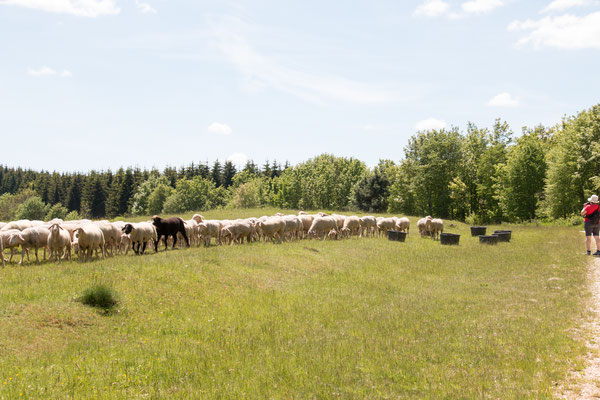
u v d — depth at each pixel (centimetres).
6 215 10231
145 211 10531
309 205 9494
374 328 981
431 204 6912
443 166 6581
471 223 5916
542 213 5231
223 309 1100
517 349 795
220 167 13562
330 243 2302
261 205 10919
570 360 724
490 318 1008
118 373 704
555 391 618
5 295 991
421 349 830
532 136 6384
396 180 7419
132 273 1272
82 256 1645
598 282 1304
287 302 1186
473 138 6912
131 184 11494
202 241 2334
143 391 650
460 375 696
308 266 1672
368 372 730
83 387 643
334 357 799
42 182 13350
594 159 4462
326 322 1028
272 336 920
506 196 5769
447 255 2031
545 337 843
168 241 2278
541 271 1549
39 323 877
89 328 905
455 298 1242
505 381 662
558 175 4741
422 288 1398
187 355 801
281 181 10531
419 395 634
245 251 1798
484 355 782
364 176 8612
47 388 632
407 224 3172
